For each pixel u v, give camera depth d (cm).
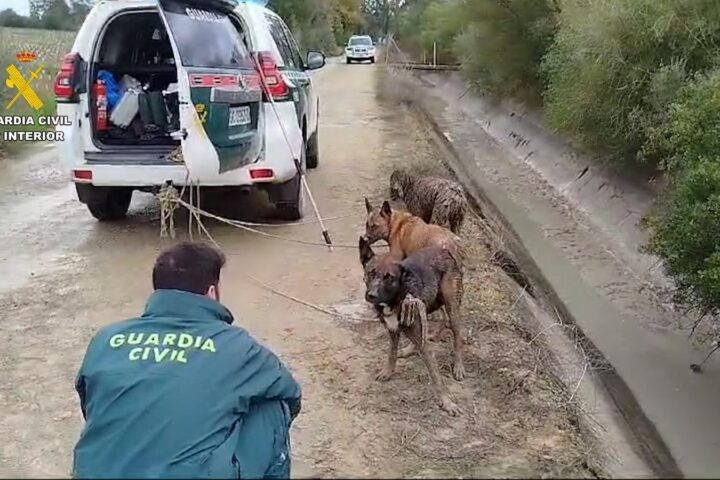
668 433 424
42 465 356
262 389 272
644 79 731
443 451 356
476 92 1875
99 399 257
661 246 536
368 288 396
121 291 568
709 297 489
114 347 268
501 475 291
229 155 614
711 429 430
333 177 944
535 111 1350
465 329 489
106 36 675
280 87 654
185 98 584
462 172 1101
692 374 503
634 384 485
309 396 410
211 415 254
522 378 429
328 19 4403
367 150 1145
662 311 605
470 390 416
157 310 278
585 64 800
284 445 282
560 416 396
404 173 700
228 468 248
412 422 384
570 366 495
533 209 921
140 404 252
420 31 2928
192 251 289
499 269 638
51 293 566
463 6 1720
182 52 586
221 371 263
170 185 636
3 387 430
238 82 612
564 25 969
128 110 679
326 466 340
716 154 487
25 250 673
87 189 702
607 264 717
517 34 1386
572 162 1027
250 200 821
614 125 796
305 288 566
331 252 646
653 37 704
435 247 432
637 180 823
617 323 583
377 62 3456
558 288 654
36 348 479
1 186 955
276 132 654
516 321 523
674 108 559
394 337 416
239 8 667
